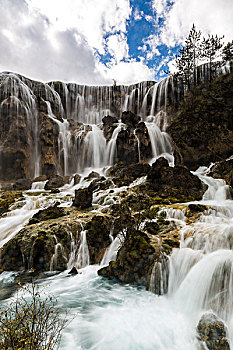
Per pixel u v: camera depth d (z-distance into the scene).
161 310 5.53
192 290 5.66
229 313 4.63
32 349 2.90
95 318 5.26
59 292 6.70
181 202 12.30
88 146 30.20
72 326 4.91
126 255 7.20
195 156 18.94
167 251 7.09
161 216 10.29
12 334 2.93
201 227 8.19
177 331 4.62
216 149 17.95
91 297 6.30
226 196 12.66
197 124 18.73
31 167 28.91
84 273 7.99
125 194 14.25
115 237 9.52
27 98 30.44
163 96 35.62
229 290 4.95
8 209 14.42
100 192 16.30
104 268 7.73
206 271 5.65
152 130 30.36
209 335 4.02
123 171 20.36
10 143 26.55
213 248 6.72
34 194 18.58
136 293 6.38
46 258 8.47
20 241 8.88
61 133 31.05
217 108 18.72
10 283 7.44
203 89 23.36
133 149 26.81
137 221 8.21
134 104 39.50
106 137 29.67
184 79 34.28
